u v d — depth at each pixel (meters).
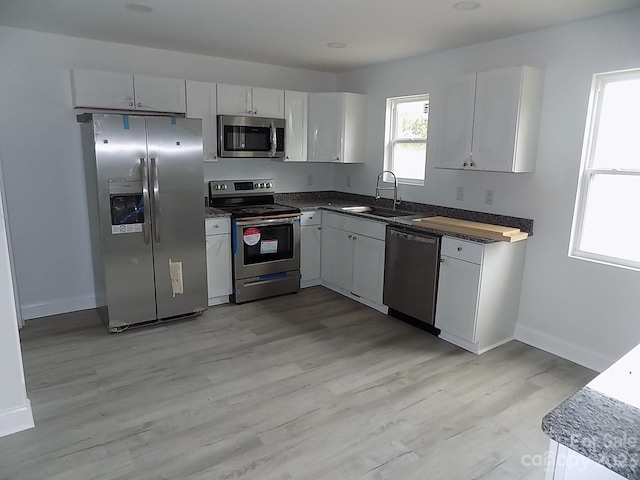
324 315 4.03
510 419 2.49
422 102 4.36
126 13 3.03
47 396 2.65
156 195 3.51
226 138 4.23
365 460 2.15
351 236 4.36
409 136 4.54
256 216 4.21
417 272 3.65
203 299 3.92
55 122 3.74
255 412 2.53
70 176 3.88
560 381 2.92
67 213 3.92
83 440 2.26
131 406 2.57
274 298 4.46
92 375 2.90
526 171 3.29
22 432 2.32
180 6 2.86
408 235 3.67
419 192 4.35
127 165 3.37
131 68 3.99
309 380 2.89
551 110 3.20
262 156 4.51
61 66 3.69
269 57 4.36
